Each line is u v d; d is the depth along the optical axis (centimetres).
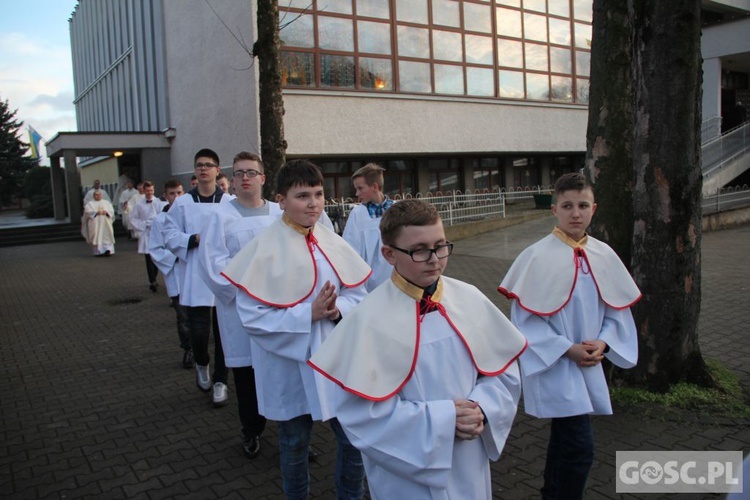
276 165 676
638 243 463
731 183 1939
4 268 1491
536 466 366
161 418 470
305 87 1469
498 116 1816
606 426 415
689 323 458
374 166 477
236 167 404
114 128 3058
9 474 381
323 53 1495
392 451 195
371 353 203
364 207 477
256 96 1481
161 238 579
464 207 1644
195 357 512
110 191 3006
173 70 2031
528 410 290
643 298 461
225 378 491
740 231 1411
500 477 354
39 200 3356
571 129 2017
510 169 2069
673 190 445
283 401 289
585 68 2053
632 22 452
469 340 210
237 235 387
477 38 1775
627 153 482
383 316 207
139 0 2409
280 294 288
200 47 1778
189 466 384
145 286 1135
